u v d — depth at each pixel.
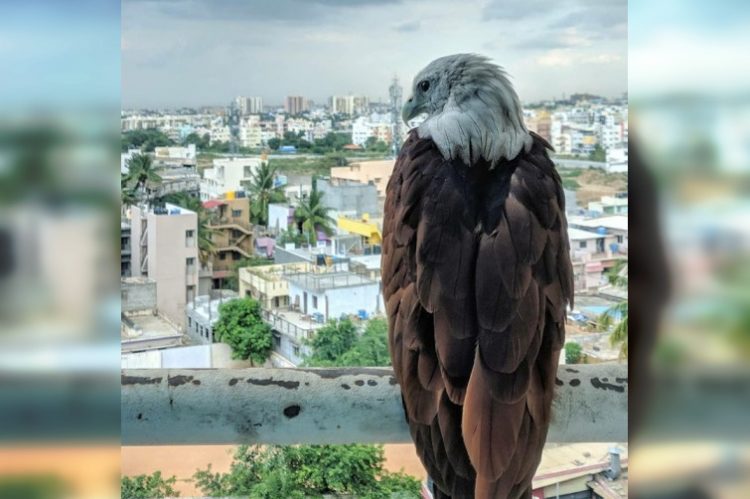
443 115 0.91
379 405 0.86
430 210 0.84
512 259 0.80
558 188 0.87
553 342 0.80
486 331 0.78
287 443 0.87
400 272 0.86
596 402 0.85
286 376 0.86
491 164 0.87
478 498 0.75
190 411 0.85
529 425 0.77
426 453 0.79
